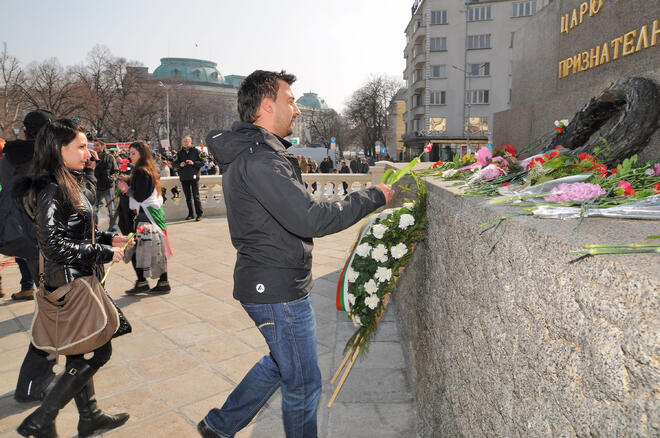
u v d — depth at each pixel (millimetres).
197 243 8398
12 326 4387
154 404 3025
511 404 1330
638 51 3020
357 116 62906
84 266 2439
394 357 3705
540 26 4703
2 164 3018
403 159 63625
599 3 3525
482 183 2301
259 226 1977
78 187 2418
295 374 2043
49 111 3207
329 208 1891
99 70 60594
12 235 2881
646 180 1724
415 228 2873
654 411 737
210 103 87375
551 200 1567
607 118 3029
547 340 1116
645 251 913
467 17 47062
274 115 2102
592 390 913
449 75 48125
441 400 2221
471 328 1745
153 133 74750
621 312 837
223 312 4723
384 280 2938
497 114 5734
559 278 1066
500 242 1449
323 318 4598
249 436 2709
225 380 3344
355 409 2953
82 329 2311
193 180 10953
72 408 3037
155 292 5344
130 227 5270
